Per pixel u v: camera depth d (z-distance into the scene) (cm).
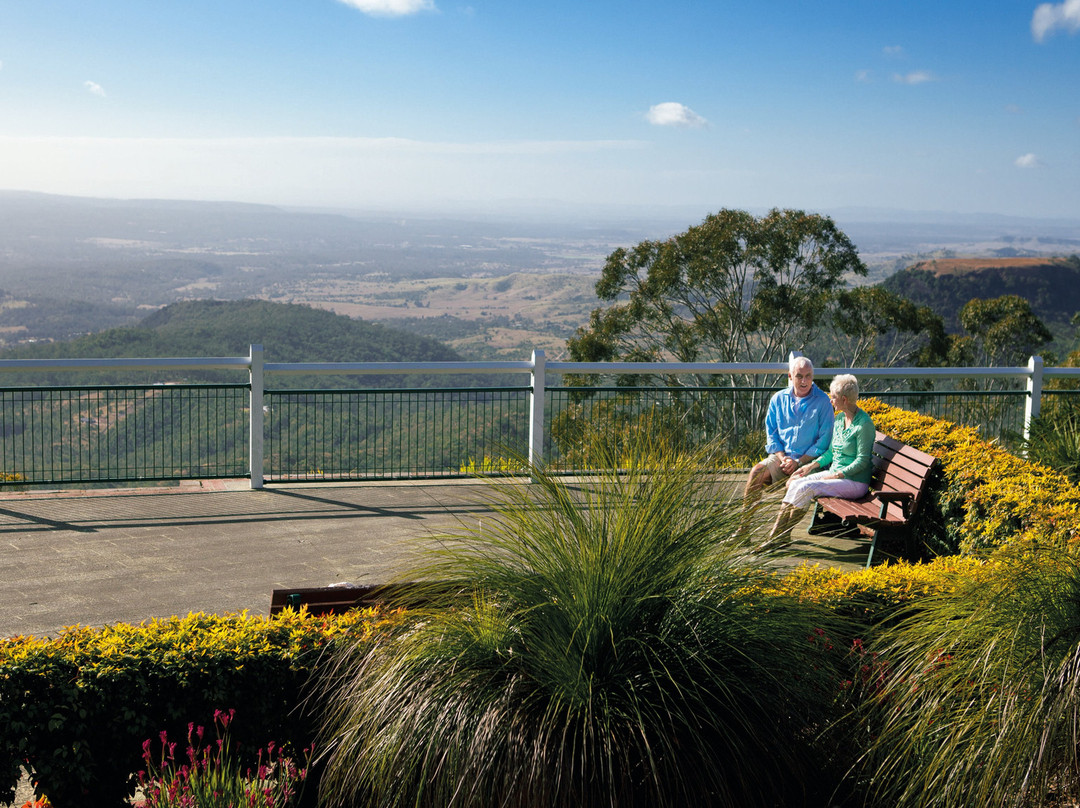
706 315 2481
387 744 239
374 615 293
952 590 289
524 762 232
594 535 266
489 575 273
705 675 252
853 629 304
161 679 266
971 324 2903
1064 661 234
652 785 234
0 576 458
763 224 2445
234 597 434
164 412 654
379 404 676
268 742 278
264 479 668
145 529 548
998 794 227
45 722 256
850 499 512
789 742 255
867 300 2497
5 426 627
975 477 463
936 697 249
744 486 508
